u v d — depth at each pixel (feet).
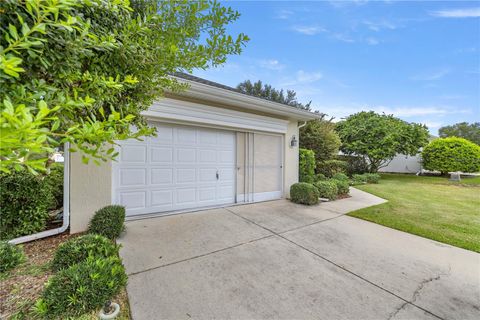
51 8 2.59
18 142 2.10
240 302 6.58
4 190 9.67
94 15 4.00
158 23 4.86
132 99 5.26
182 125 16.47
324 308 6.45
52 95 3.24
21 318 5.27
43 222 10.86
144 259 8.95
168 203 15.89
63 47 3.37
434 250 10.61
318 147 33.22
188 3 5.03
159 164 15.46
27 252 9.05
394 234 12.68
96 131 3.02
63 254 7.29
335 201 21.35
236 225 13.60
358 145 42.04
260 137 20.92
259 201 20.65
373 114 44.96
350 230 13.20
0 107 2.42
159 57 4.85
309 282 7.74
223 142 18.75
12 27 2.47
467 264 9.27
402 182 37.76
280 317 6.05
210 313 6.10
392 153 40.70
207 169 17.84
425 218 15.88
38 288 6.49
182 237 11.41
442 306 6.68
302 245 10.88
